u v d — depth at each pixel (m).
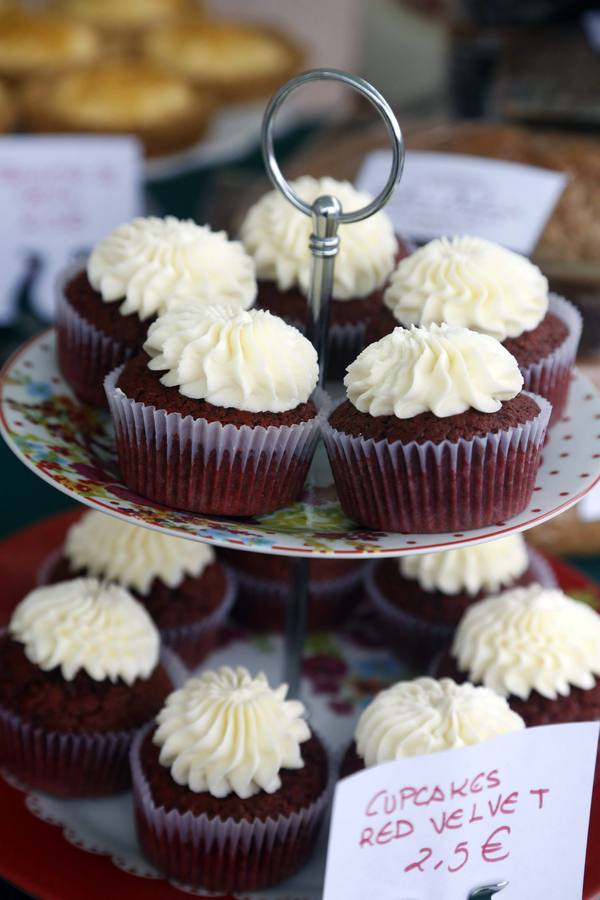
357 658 0.72
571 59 0.96
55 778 0.62
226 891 0.59
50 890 0.58
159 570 0.69
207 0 1.60
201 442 0.56
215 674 0.61
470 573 0.69
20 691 0.62
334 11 1.62
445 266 0.62
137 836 0.61
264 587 0.72
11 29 1.24
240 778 0.58
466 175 0.80
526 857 0.56
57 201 0.88
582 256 0.78
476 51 1.04
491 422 0.55
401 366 0.56
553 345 0.62
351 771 0.60
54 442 0.59
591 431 0.62
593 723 0.54
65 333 0.63
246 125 1.21
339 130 0.98
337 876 0.53
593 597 0.71
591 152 0.83
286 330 0.58
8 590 0.71
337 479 0.58
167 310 0.61
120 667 0.63
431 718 0.59
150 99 1.09
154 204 1.04
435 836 0.54
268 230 0.66
